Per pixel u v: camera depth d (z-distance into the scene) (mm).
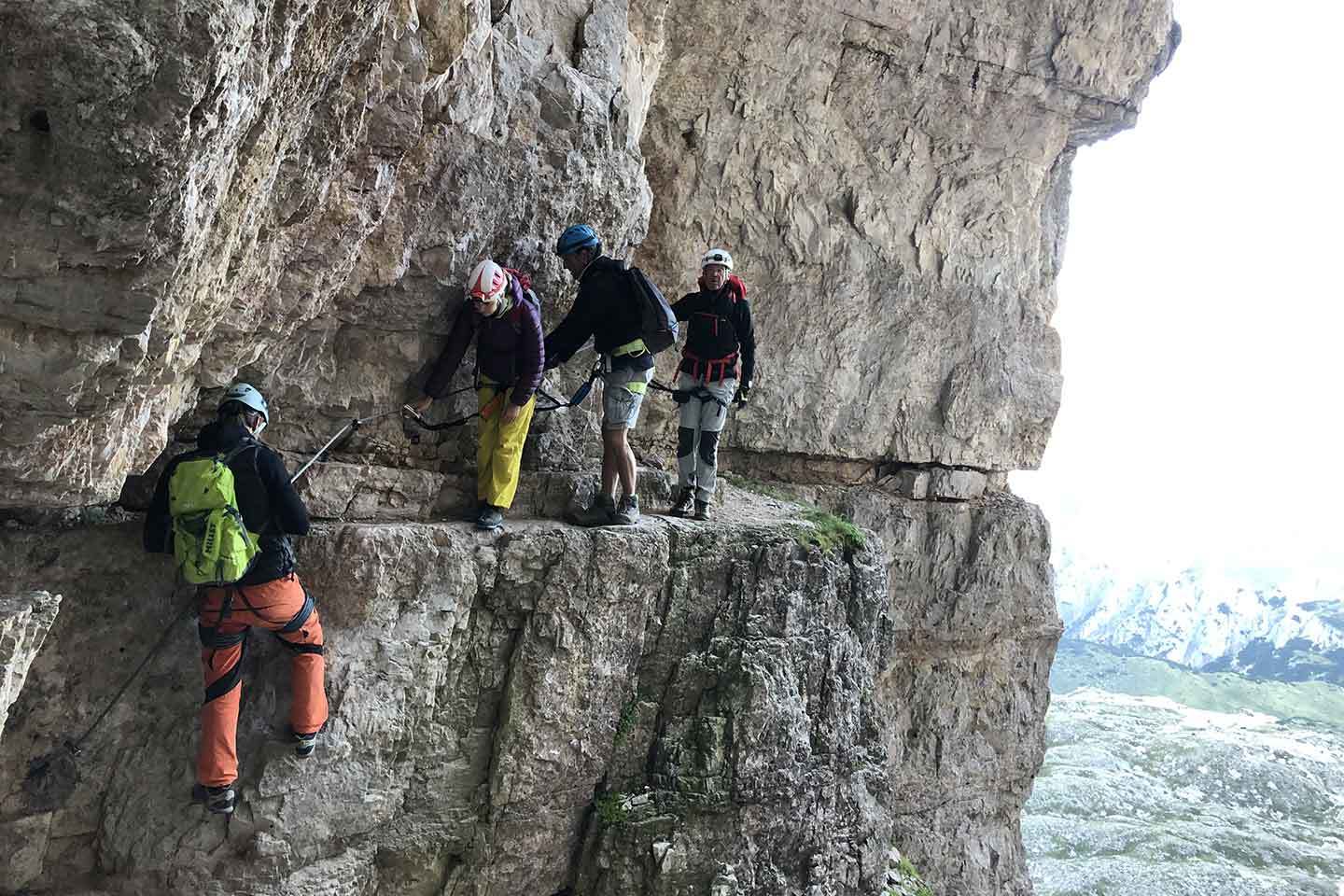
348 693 5070
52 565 4574
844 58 9555
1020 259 11281
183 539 4273
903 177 10266
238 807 4852
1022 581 11430
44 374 3232
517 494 5953
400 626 5191
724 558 6289
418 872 5457
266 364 5020
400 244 5164
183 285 3418
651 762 6102
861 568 7156
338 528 5055
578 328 5727
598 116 6094
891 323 10375
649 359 5828
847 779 6883
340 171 4367
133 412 3801
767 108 9320
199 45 2725
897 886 7574
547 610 5582
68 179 2836
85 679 4664
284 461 5254
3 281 3008
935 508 10977
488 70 5270
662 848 5973
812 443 10047
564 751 5734
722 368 6469
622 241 6434
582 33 6359
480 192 5418
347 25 3564
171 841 4773
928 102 10148
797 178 9656
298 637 4684
